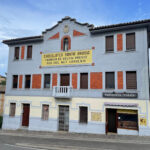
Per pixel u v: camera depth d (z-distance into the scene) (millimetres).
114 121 14750
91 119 14984
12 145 11438
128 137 12992
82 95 15648
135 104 13406
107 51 15375
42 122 16938
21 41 18984
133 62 14133
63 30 17453
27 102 18000
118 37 14969
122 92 14195
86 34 16312
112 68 14859
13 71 19312
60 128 16391
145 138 12484
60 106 16688
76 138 13383
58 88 16406
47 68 17641
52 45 17766
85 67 15938
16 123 18125
